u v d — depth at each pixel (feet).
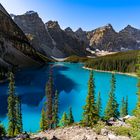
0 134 127.54
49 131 104.12
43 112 208.03
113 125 97.81
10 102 191.31
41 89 437.58
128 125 93.04
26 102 334.65
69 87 469.98
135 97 385.91
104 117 205.16
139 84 71.92
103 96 388.37
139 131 65.72
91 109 180.75
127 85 505.25
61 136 93.15
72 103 336.90
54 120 205.16
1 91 407.23
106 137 84.74
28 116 270.26
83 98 371.56
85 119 179.73
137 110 69.31
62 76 641.81
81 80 574.56
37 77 604.08
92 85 183.42
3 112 281.95
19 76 611.06
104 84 515.50
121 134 84.48
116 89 457.27
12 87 192.13
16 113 193.77
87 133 91.61
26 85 478.18
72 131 97.60
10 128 191.62
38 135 99.86
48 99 209.15
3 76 524.93
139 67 71.67
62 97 375.25
